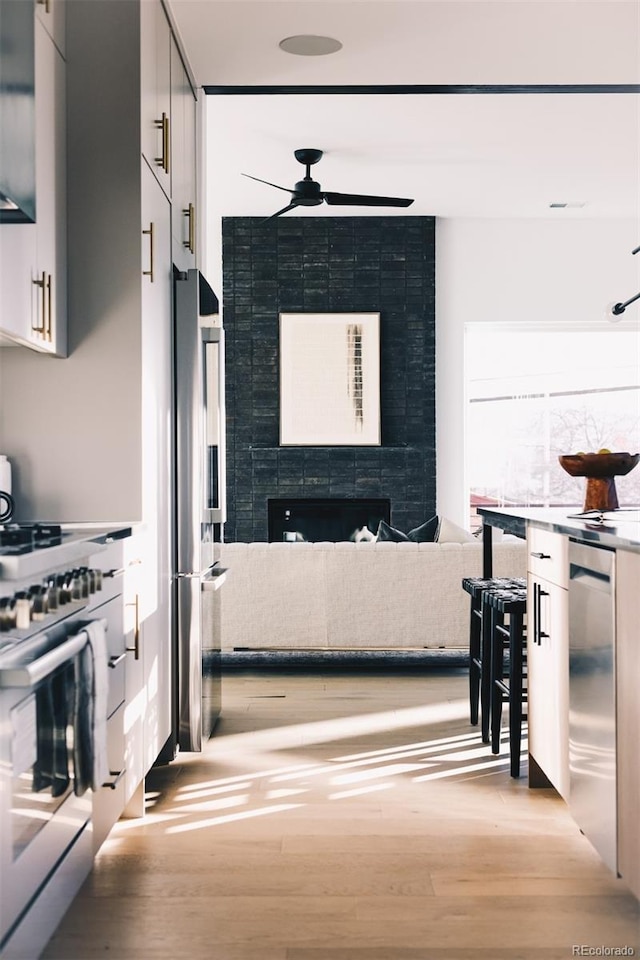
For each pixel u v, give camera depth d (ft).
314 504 25.31
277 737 12.21
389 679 15.76
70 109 9.14
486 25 12.58
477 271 25.59
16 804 5.55
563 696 8.78
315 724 12.85
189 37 12.56
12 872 5.48
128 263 9.16
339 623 15.80
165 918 7.09
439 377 25.67
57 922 6.36
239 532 25.31
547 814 9.40
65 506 9.19
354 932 6.87
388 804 9.68
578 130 18.25
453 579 15.78
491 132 18.38
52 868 6.24
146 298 9.43
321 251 25.18
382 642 15.84
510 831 8.93
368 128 18.11
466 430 26.58
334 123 17.80
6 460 9.13
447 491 25.75
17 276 7.67
